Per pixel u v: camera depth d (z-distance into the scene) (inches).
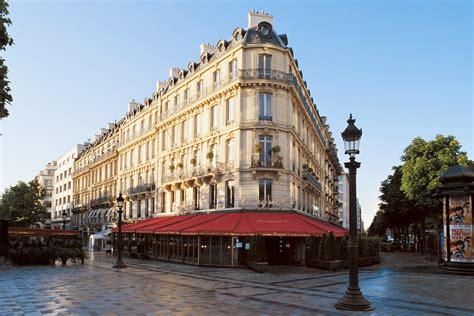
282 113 1167.6
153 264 1124.5
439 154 1470.2
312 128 1574.8
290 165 1154.7
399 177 2062.0
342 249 991.0
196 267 1025.5
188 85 1428.4
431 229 2188.7
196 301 495.5
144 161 1740.9
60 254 1055.6
